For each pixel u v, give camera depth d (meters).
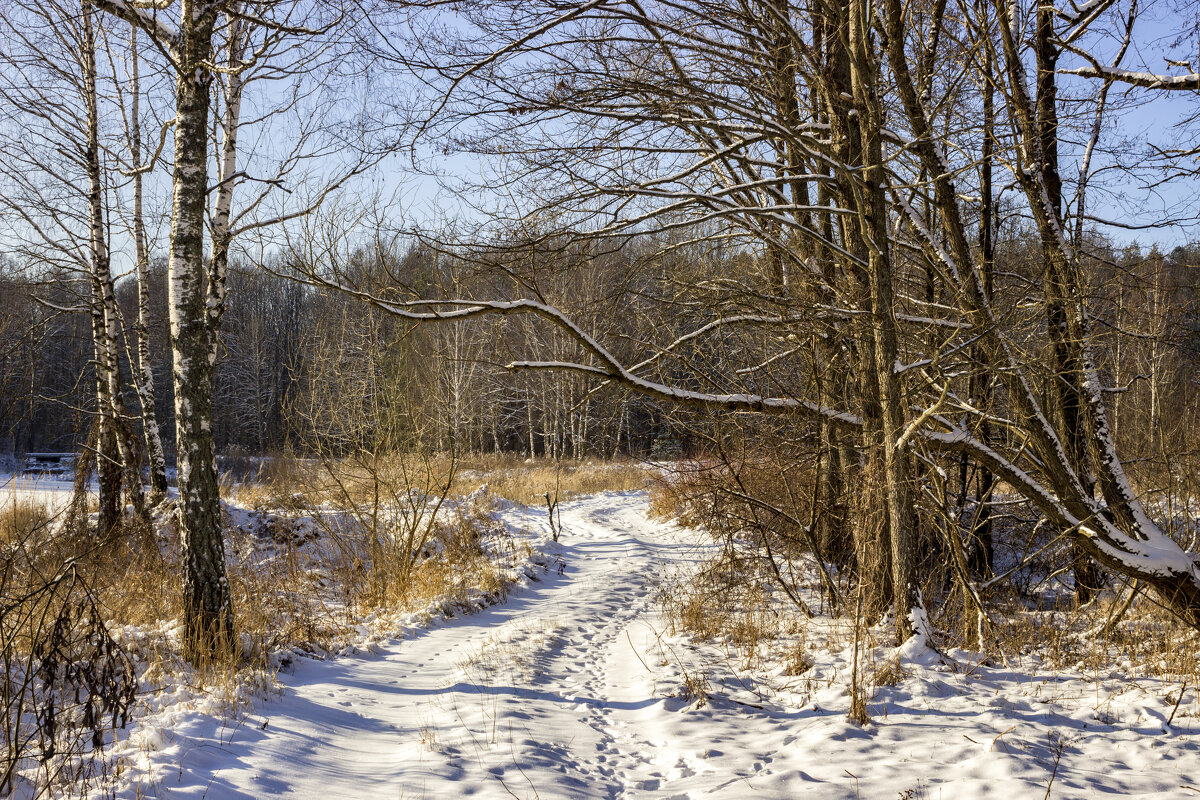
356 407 13.25
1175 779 4.46
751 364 10.36
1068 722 5.55
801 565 11.60
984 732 5.41
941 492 8.70
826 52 8.87
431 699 6.78
